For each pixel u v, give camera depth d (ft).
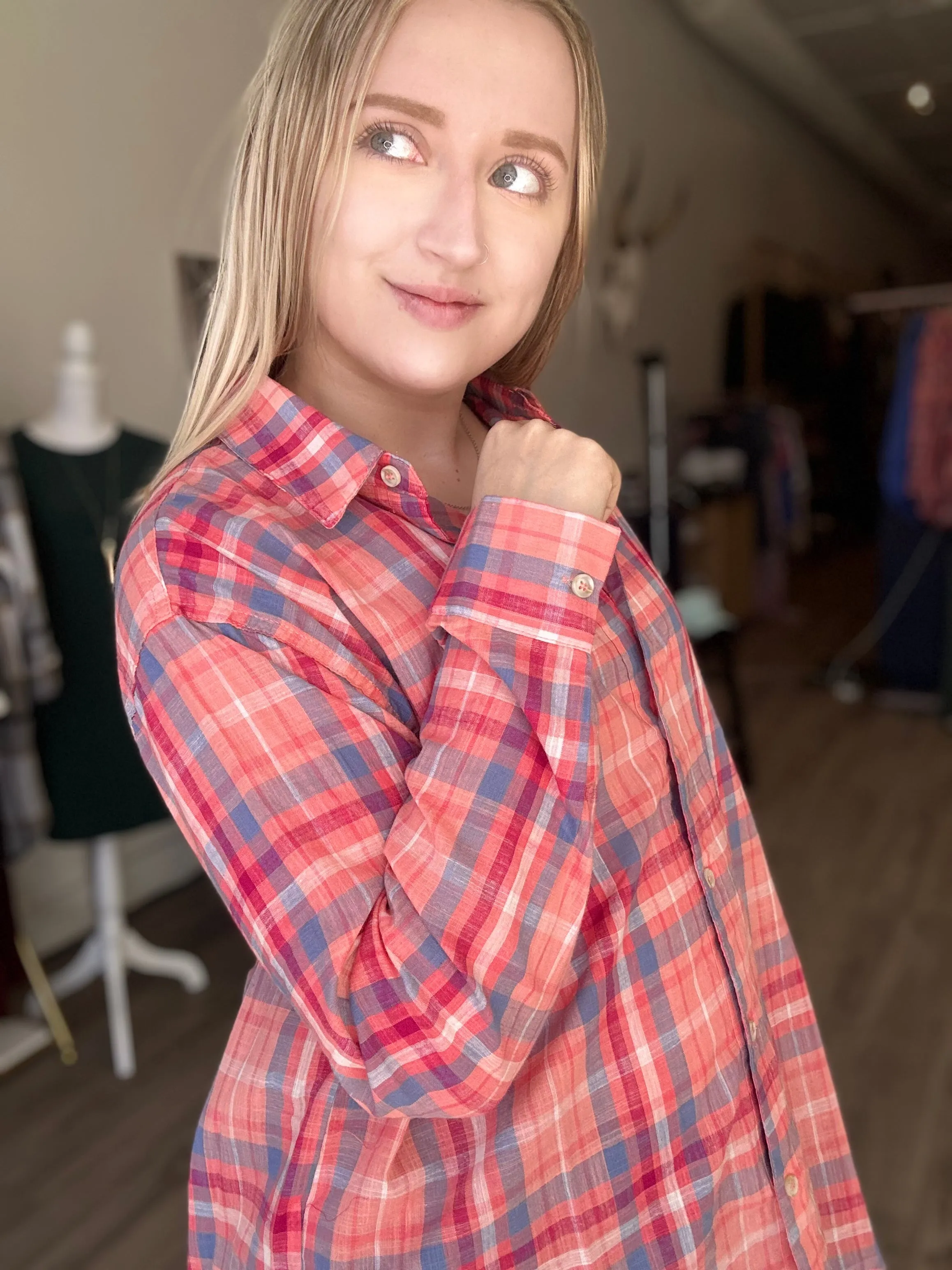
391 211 1.95
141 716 1.94
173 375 10.28
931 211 42.16
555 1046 2.09
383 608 1.99
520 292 2.10
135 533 2.01
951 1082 7.44
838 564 27.02
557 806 1.83
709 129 21.56
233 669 1.84
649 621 2.48
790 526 22.15
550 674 1.86
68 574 7.51
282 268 2.03
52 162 8.95
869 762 13.74
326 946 1.73
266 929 1.77
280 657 1.85
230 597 1.86
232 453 2.09
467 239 1.93
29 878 9.40
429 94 1.90
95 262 9.41
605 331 18.11
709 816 2.50
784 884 10.50
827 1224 2.85
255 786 1.78
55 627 7.48
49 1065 7.82
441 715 1.85
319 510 2.02
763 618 21.52
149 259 9.91
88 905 9.95
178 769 1.84
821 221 30.42
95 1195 6.48
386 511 2.12
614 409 18.74
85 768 7.64
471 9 1.94
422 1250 1.99
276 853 1.76
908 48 22.74
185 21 9.95
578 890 1.82
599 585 1.91
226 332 2.10
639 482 17.80
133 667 1.93
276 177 1.98
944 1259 5.95
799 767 13.64
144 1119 7.17
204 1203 2.35
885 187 36.09
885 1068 7.63
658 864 2.29
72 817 7.62
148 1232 6.16
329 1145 2.02
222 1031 8.19
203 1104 7.30
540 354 2.78
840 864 10.88
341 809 1.79
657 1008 2.21
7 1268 5.93
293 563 1.90
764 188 25.35
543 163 2.05
